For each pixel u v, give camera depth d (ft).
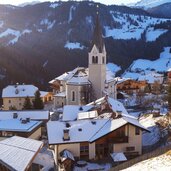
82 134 183.62
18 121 254.27
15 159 109.09
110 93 374.84
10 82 634.02
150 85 466.29
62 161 167.43
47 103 435.12
